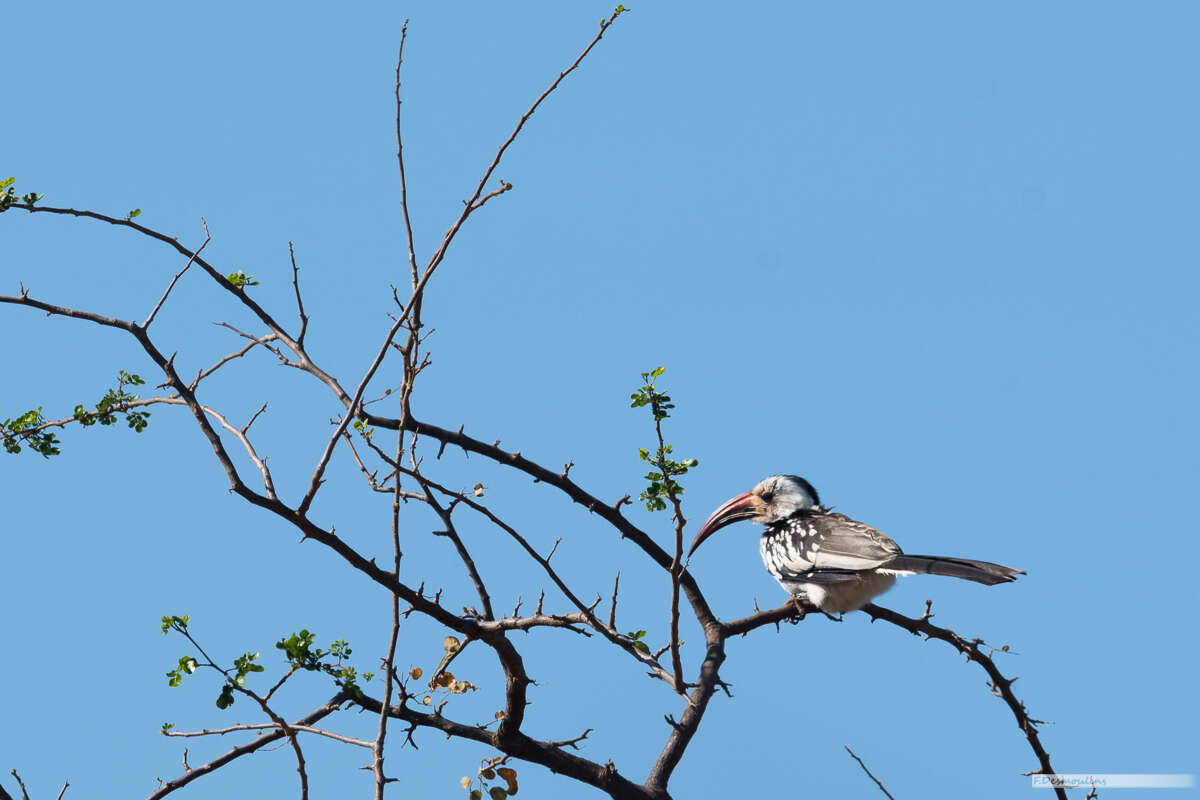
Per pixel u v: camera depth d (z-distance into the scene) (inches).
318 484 356.5
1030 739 476.4
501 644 394.6
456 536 394.3
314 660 374.0
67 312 378.0
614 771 404.2
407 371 355.3
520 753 405.1
